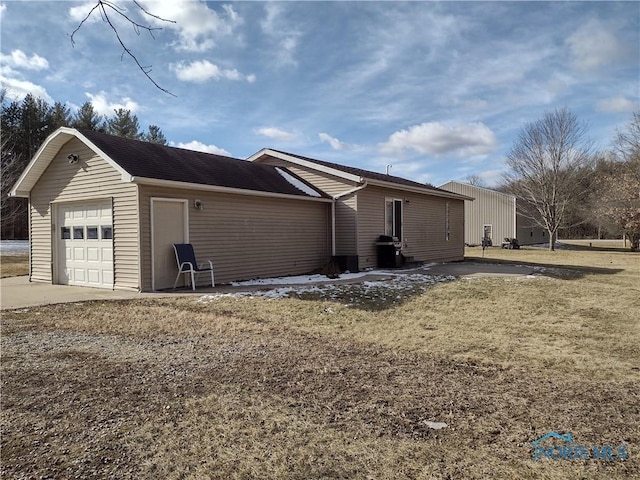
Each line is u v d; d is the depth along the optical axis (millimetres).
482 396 3500
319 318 6516
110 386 3695
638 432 2850
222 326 5965
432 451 2600
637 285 10523
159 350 4824
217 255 10086
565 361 4461
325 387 3701
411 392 3588
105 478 2295
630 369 4207
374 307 7430
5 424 2951
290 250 12148
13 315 6625
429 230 17344
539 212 31562
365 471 2377
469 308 7441
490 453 2572
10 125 27953
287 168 14562
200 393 3545
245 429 2891
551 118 28609
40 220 11070
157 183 8523
